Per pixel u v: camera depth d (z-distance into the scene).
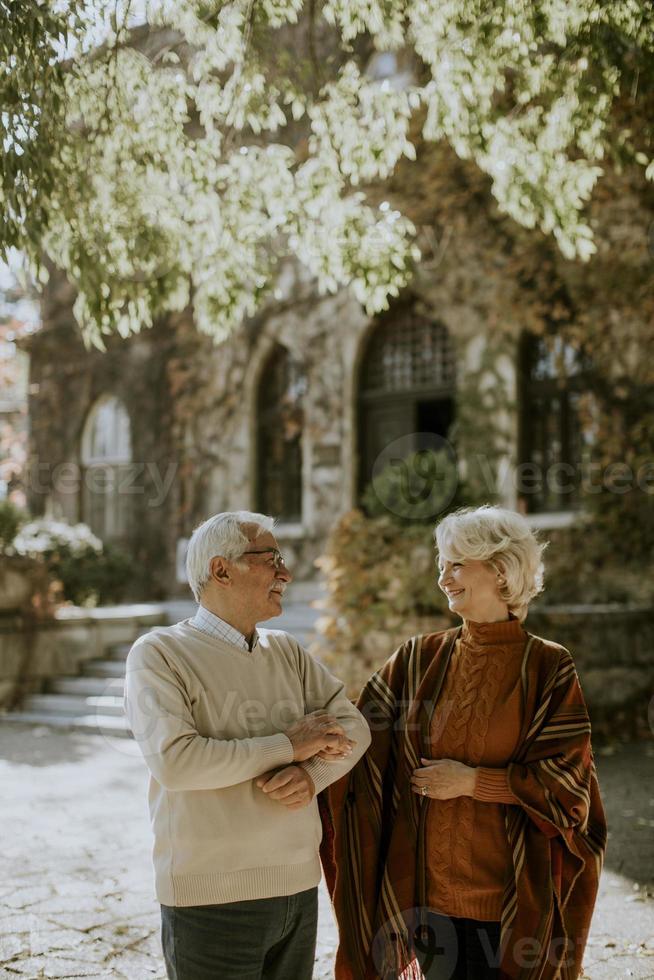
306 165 4.86
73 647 10.49
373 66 11.08
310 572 12.68
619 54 4.57
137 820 5.62
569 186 4.90
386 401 12.49
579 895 2.32
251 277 5.00
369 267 4.85
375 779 2.46
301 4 4.64
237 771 2.05
